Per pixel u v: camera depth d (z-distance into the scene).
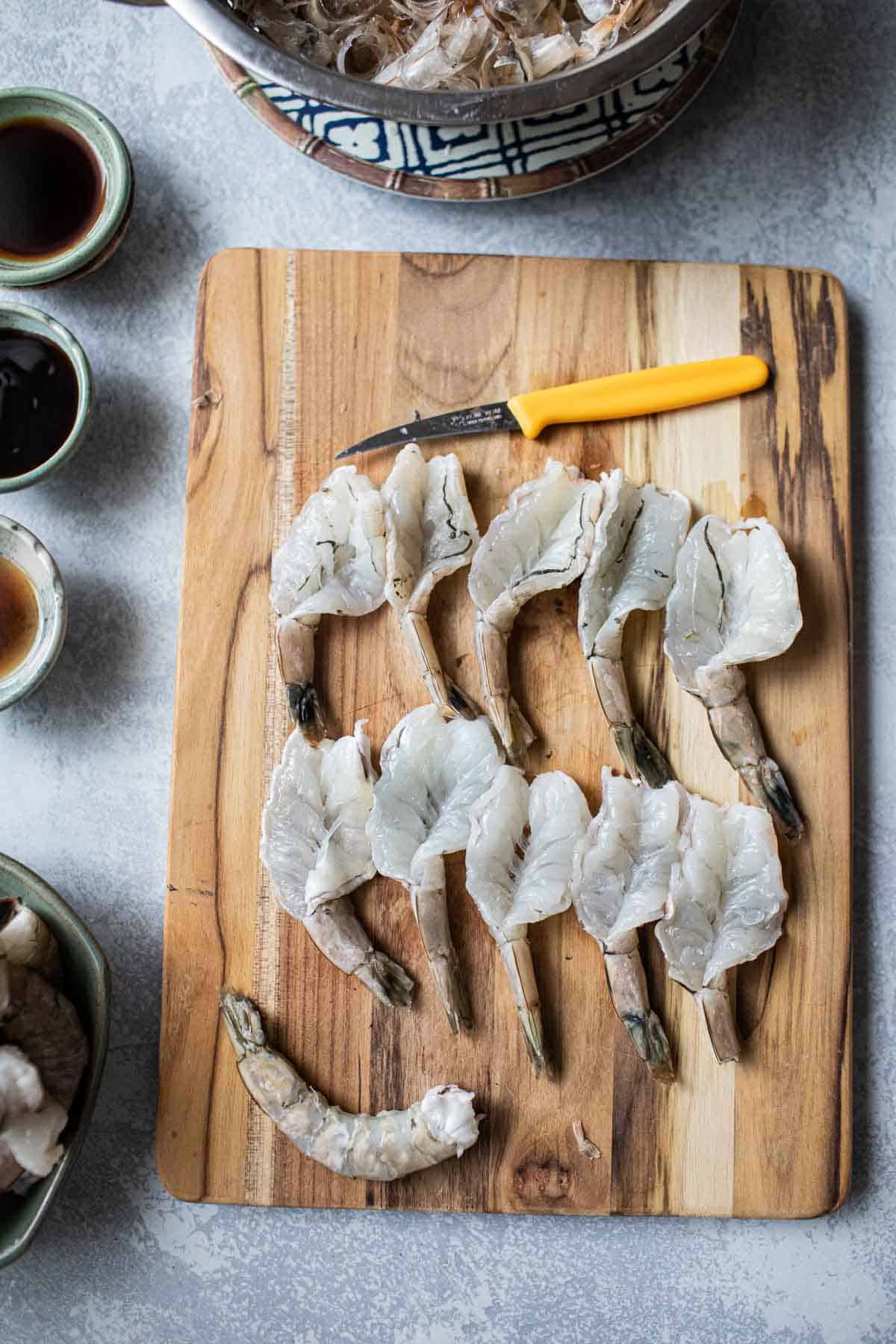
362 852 0.93
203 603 0.95
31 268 0.93
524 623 0.94
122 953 0.95
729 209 0.97
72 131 0.95
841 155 0.97
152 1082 0.95
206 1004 0.94
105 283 0.97
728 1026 0.92
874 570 0.96
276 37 0.92
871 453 0.96
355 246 0.97
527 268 0.95
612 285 0.95
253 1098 0.93
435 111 0.87
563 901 0.92
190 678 0.94
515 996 0.93
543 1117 0.93
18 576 0.95
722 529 0.93
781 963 0.93
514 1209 0.93
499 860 0.92
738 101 0.97
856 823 0.96
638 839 0.93
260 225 0.97
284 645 0.93
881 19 0.97
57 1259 0.95
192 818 0.94
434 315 0.95
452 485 0.94
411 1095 0.93
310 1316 0.94
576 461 0.95
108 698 0.96
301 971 0.94
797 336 0.95
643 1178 0.93
